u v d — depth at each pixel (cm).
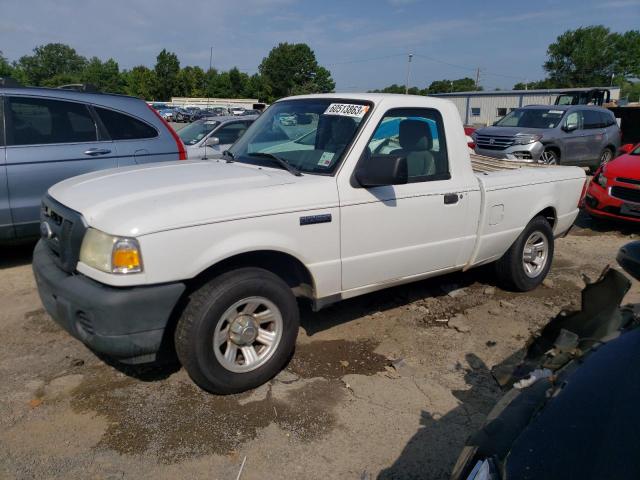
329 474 284
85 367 377
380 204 390
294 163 398
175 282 311
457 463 206
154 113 639
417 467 291
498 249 497
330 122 407
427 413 338
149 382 360
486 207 464
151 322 306
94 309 298
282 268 382
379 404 346
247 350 349
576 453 176
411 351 417
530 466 176
